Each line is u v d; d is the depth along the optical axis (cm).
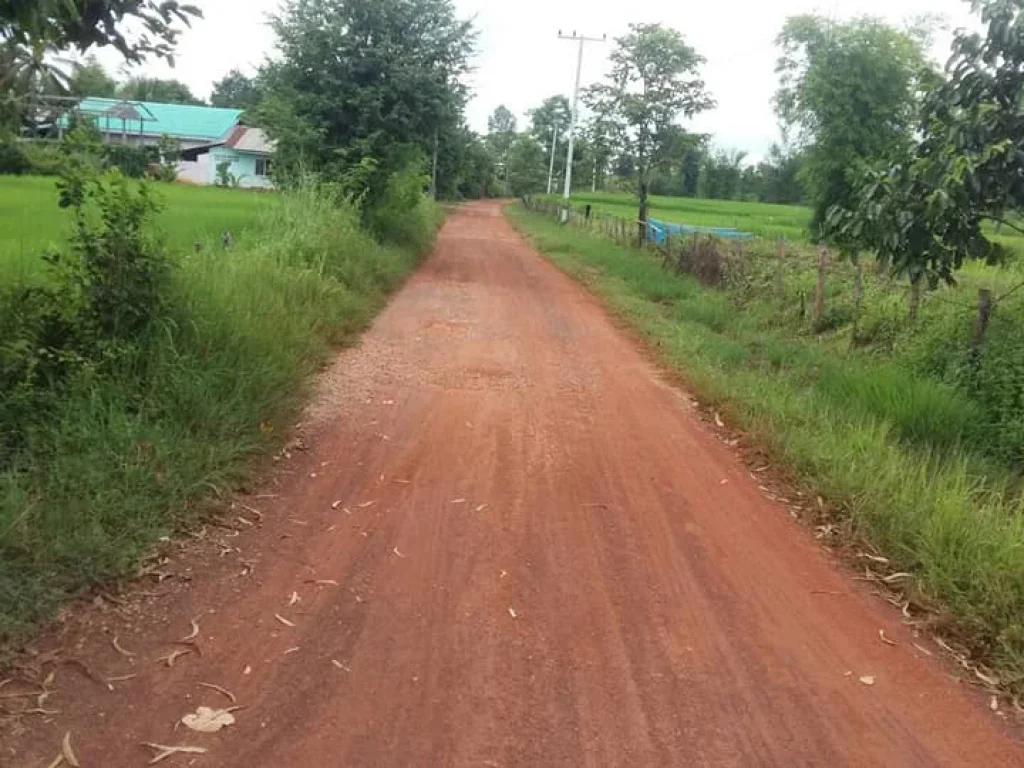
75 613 406
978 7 815
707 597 474
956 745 355
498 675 385
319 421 745
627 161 2766
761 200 8738
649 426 803
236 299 782
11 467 502
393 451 683
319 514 552
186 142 6297
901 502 561
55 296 629
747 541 554
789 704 377
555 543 532
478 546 520
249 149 6078
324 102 1934
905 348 998
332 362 961
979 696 394
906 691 393
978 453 711
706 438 779
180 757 317
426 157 2225
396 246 2127
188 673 371
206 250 995
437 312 1398
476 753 331
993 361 828
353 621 425
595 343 1220
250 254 1116
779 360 1082
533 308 1532
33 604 389
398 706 358
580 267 2320
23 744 316
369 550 505
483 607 446
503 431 758
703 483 658
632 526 566
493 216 5975
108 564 435
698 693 381
